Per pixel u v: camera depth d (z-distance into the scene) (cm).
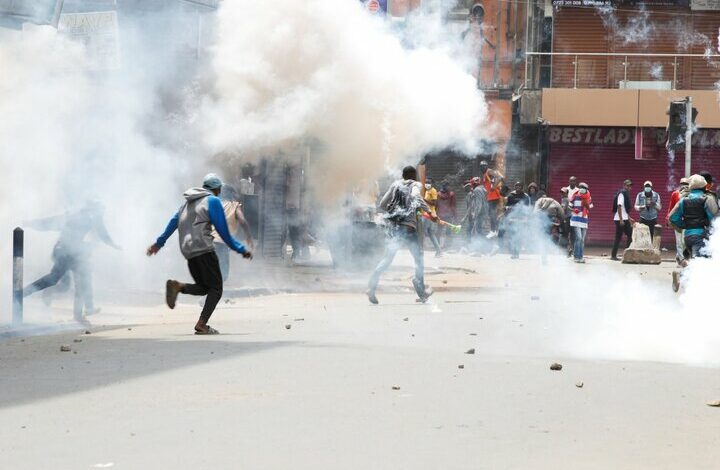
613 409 1277
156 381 1484
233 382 1464
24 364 1681
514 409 1266
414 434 1121
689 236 2945
